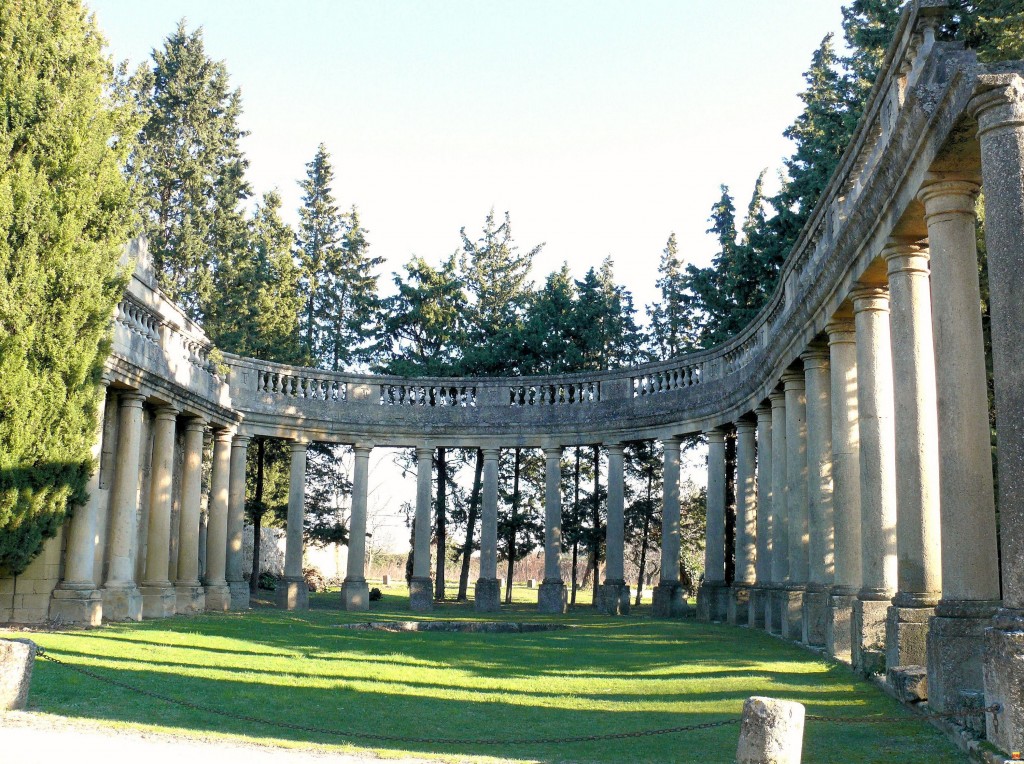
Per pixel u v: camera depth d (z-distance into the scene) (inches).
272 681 536.4
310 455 1969.7
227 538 1285.7
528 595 2156.7
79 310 764.6
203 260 2103.8
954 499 460.1
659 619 1203.2
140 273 943.7
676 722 453.1
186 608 1078.4
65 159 763.4
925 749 386.3
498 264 2438.5
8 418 721.6
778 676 593.9
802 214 1350.9
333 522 2039.9
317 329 2194.9
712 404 1226.0
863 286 650.2
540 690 548.7
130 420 917.8
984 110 411.8
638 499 1915.6
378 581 2684.5
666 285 2439.7
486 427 1421.0
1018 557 371.9
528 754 389.4
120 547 896.9
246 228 2207.2
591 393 1409.9
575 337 1845.5
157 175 2148.1
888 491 621.6
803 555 871.1
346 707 470.6
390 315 1973.4
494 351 1787.6
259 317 1835.6
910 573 530.6
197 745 363.3
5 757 316.8
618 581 1357.0
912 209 528.1
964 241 485.7
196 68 2289.6
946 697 430.3
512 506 1894.7
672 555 1294.3
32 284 735.7
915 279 564.4
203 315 1972.2
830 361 743.7
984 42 828.0
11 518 724.0
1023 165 397.7
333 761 350.3
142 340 935.0
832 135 1250.0
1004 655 346.6
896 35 550.9
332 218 2342.5
